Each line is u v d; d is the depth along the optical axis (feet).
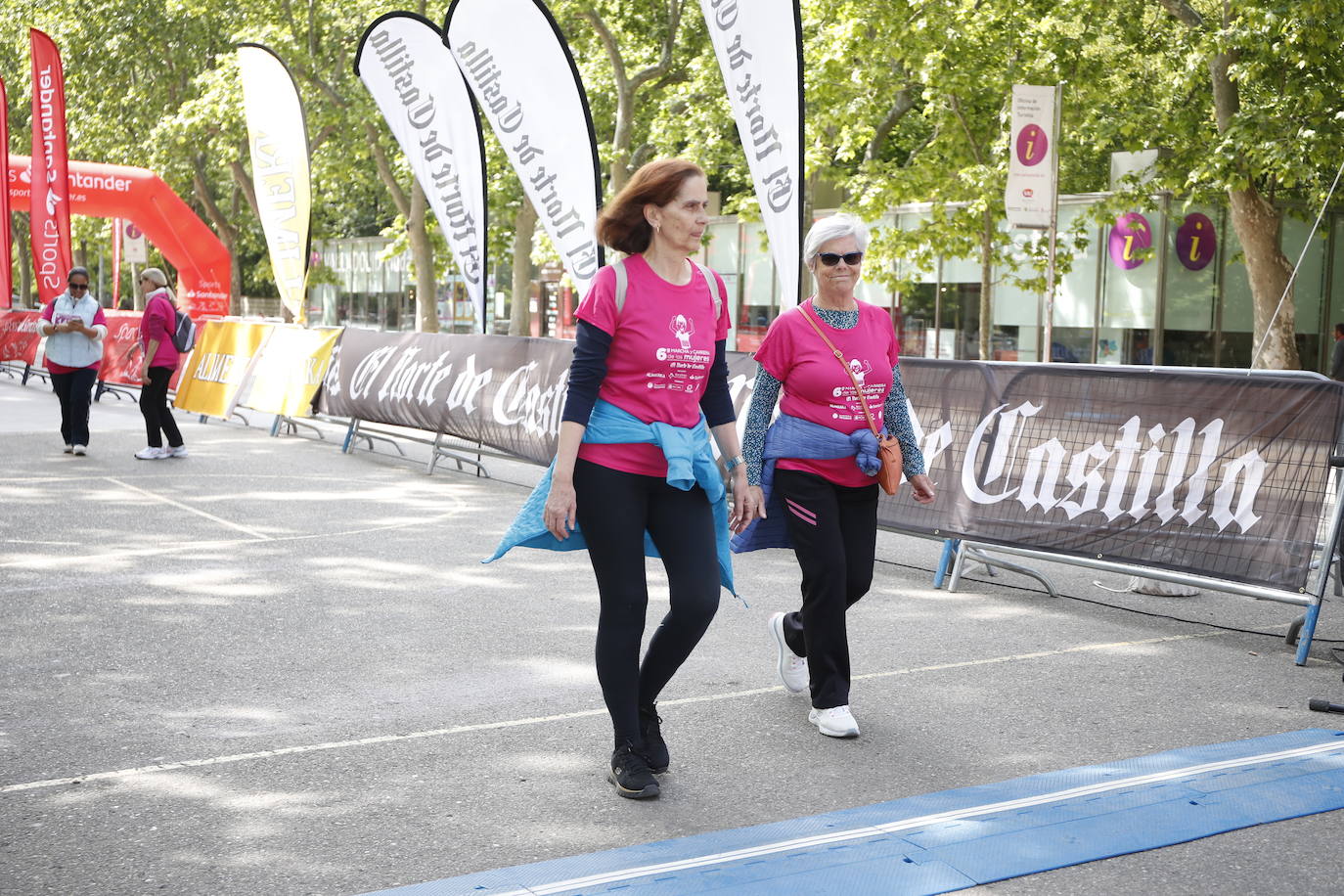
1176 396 20.97
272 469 38.63
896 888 10.53
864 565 14.82
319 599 21.44
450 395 38.40
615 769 12.69
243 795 12.55
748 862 11.02
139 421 52.54
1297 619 19.45
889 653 18.53
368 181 111.55
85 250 157.69
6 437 45.34
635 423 12.30
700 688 16.61
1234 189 58.95
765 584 23.45
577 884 10.52
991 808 12.35
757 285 103.45
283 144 50.75
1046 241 67.67
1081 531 21.74
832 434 14.55
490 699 15.89
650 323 12.25
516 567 24.40
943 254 71.26
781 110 29.27
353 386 43.60
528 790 12.78
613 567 12.41
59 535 26.91
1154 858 11.25
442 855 11.14
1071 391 22.53
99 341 40.70
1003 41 65.16
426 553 25.76
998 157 66.13
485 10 37.50
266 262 152.46
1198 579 19.81
